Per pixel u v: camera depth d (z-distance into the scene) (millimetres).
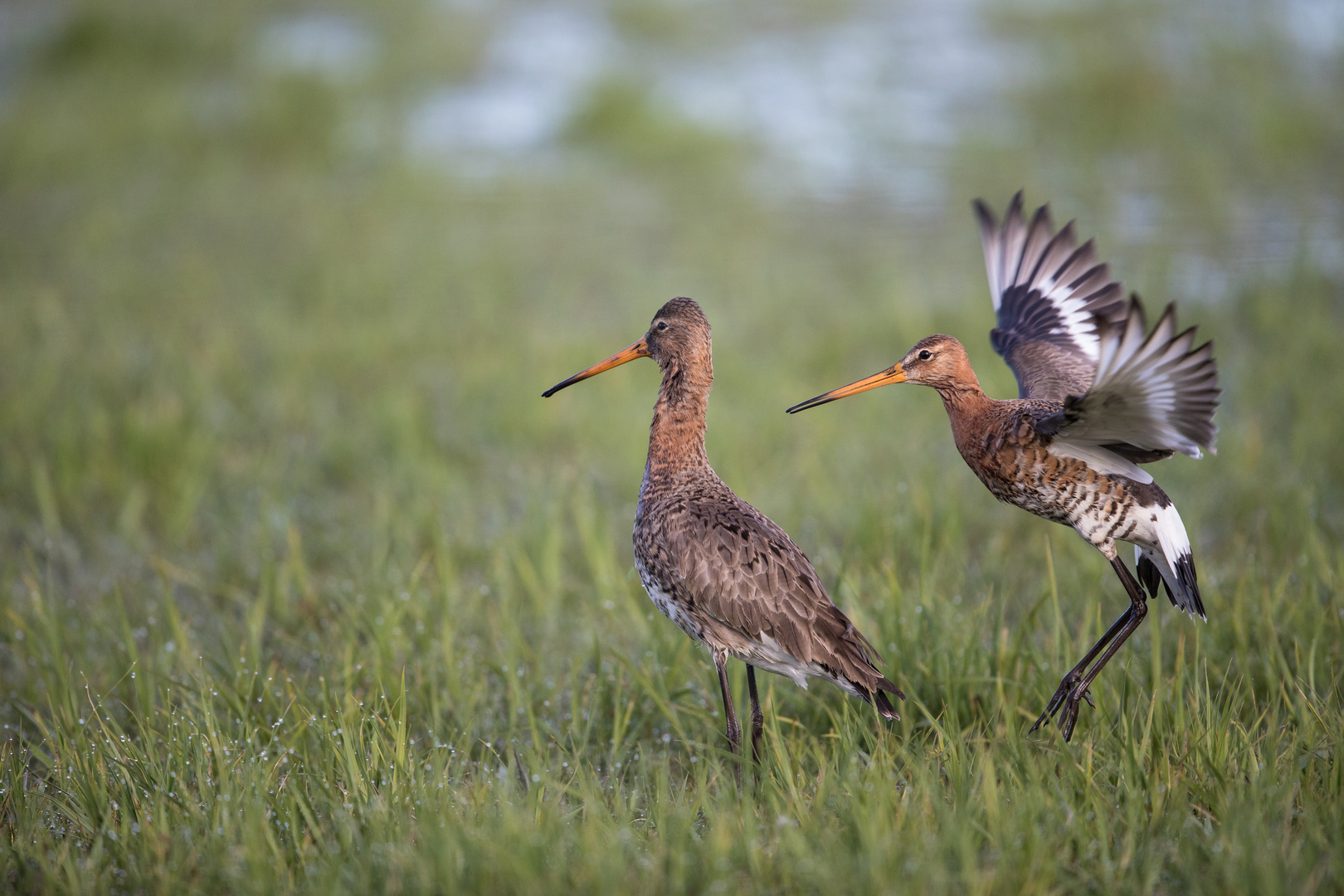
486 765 7676
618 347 16703
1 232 22547
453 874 6098
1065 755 7129
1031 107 27141
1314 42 30734
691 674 9023
